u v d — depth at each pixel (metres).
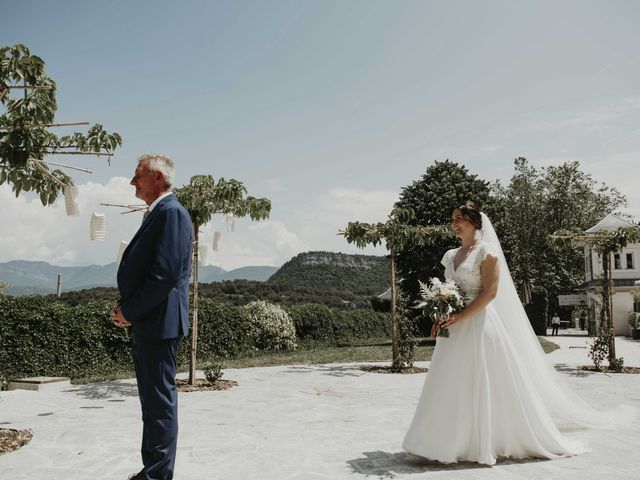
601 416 5.92
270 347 21.22
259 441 5.68
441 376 4.79
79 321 13.52
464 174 30.22
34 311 12.67
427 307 4.86
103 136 6.37
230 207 10.55
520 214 47.88
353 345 26.45
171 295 3.85
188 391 9.62
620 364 12.62
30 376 12.51
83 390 9.80
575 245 13.48
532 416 4.86
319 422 6.75
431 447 4.66
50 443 5.54
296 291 53.91
